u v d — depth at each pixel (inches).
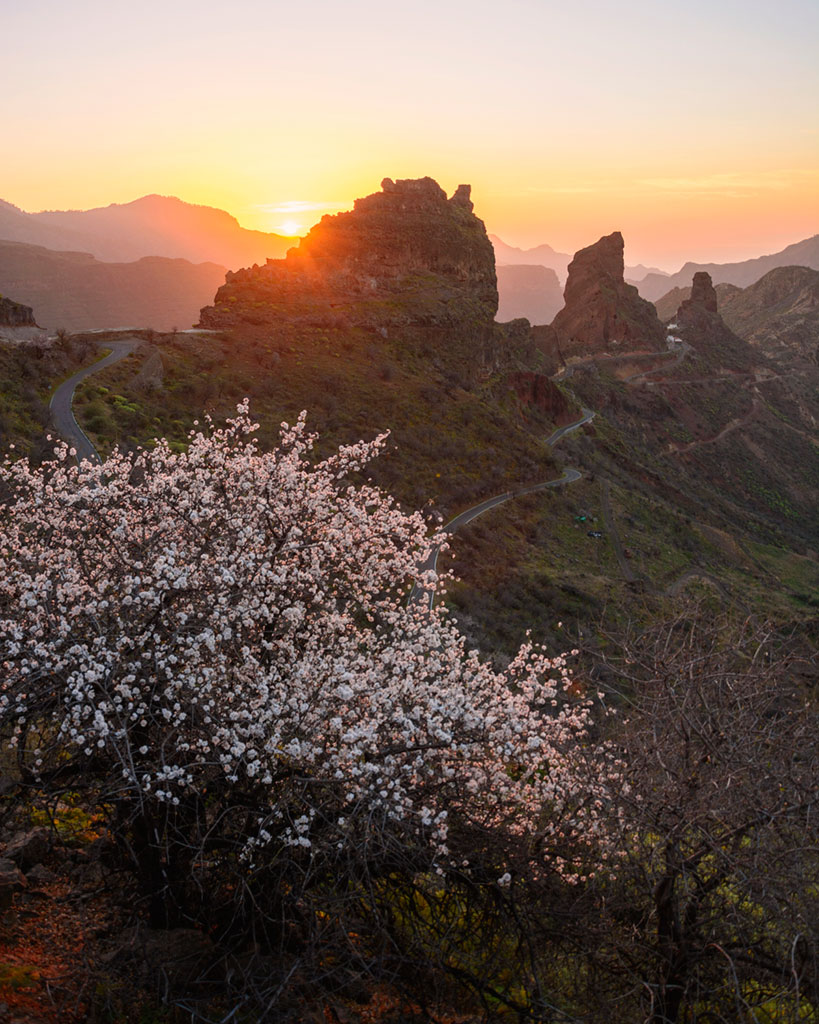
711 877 270.1
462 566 2182.6
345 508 388.8
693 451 7214.6
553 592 2161.7
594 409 6624.0
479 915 315.9
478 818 306.0
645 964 291.3
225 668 311.3
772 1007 292.2
